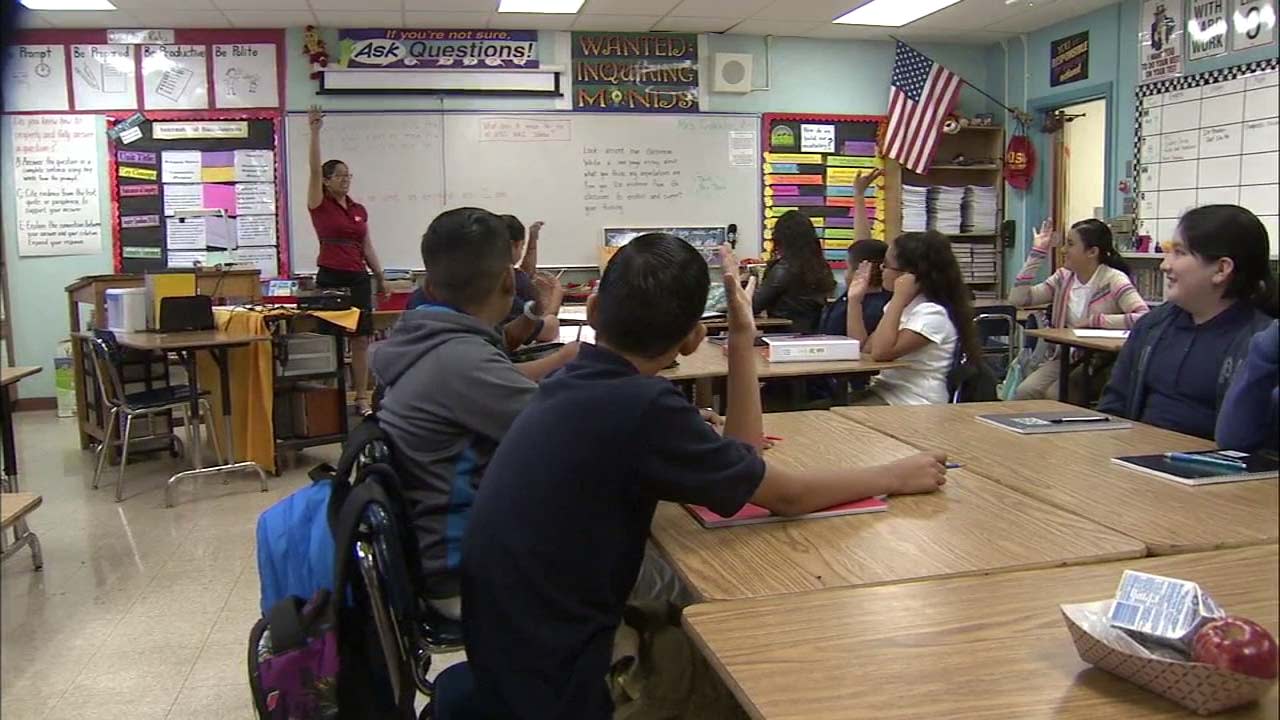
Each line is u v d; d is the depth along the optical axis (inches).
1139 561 47.6
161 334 179.3
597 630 47.1
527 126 271.3
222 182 259.3
